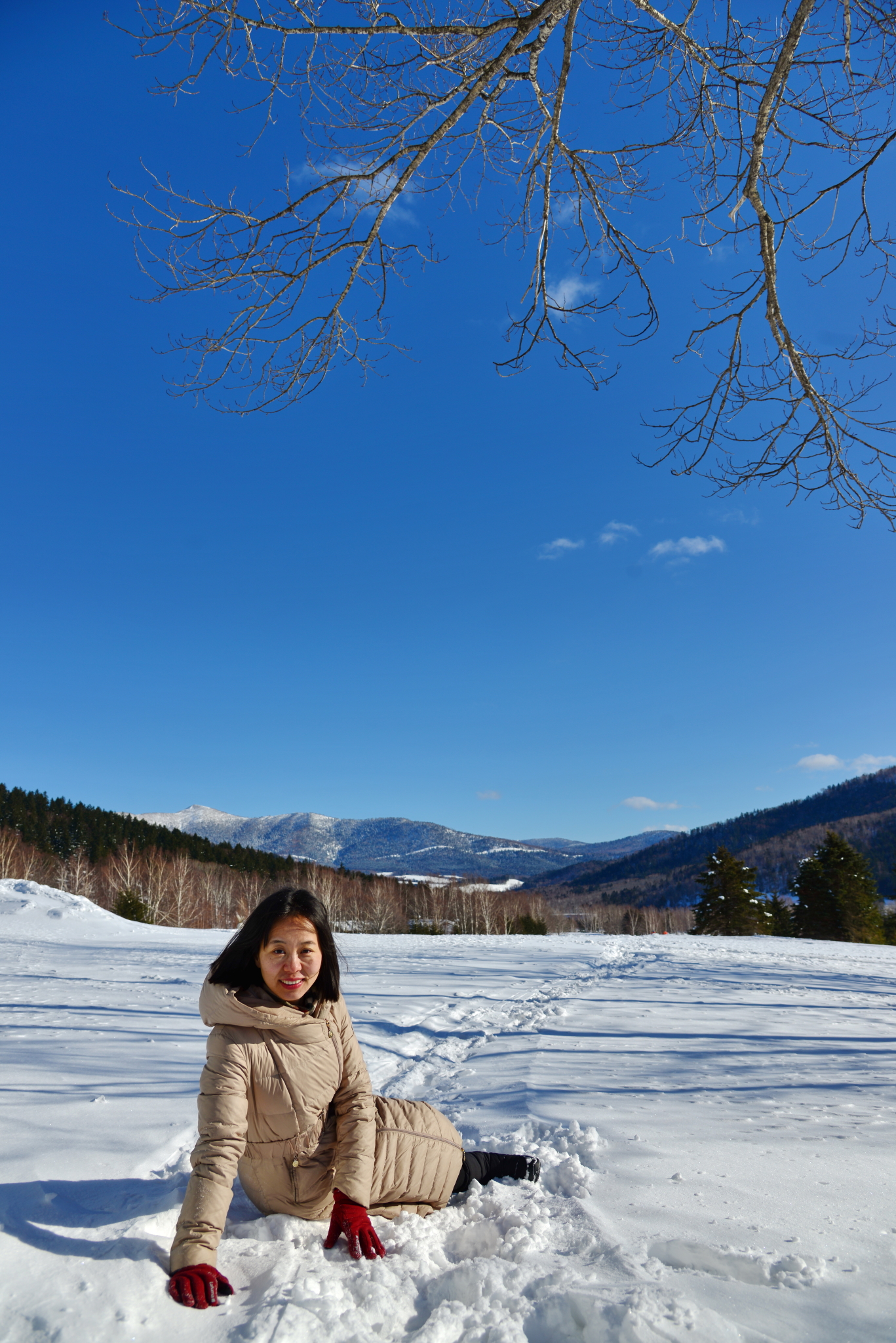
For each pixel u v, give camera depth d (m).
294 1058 2.06
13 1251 1.72
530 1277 1.75
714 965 12.81
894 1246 1.92
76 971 10.00
